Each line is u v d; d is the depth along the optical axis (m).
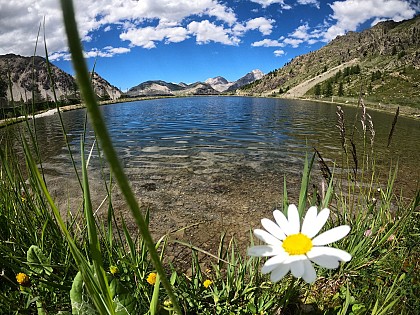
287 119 34.28
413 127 31.14
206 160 11.70
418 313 2.06
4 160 2.15
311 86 179.88
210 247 4.45
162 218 5.75
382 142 17.94
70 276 1.94
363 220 3.18
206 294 2.40
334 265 1.02
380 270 2.69
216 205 6.51
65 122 30.08
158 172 9.63
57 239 2.06
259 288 2.44
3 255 1.82
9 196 2.32
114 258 2.23
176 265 3.73
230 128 24.55
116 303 1.58
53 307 1.76
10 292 1.83
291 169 10.15
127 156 12.57
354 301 2.30
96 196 6.91
